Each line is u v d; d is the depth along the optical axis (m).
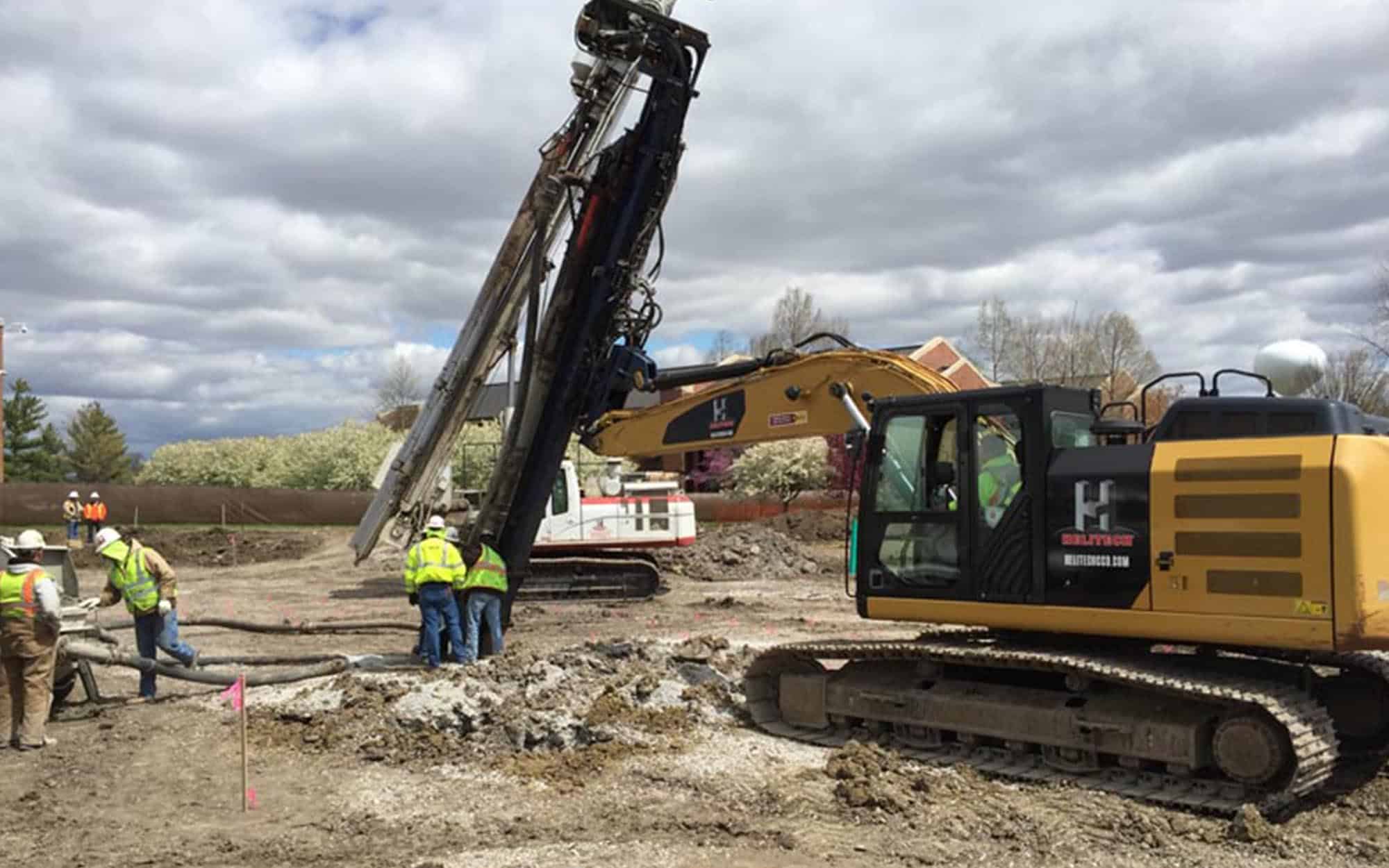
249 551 32.84
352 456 46.03
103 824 7.38
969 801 7.47
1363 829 6.85
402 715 9.52
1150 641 7.90
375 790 8.01
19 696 9.42
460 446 21.81
